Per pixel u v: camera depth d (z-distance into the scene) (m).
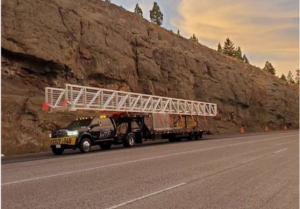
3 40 23.58
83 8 36.50
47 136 22.39
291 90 81.12
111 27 35.28
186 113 30.39
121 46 35.41
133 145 23.89
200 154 16.27
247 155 15.80
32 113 22.30
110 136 20.61
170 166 11.94
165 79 41.19
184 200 6.86
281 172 10.66
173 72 42.78
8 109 21.20
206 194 7.44
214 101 50.44
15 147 19.19
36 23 26.09
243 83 61.44
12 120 20.97
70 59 28.16
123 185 8.41
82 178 9.42
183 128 29.16
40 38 25.95
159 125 25.88
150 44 40.66
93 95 21.73
